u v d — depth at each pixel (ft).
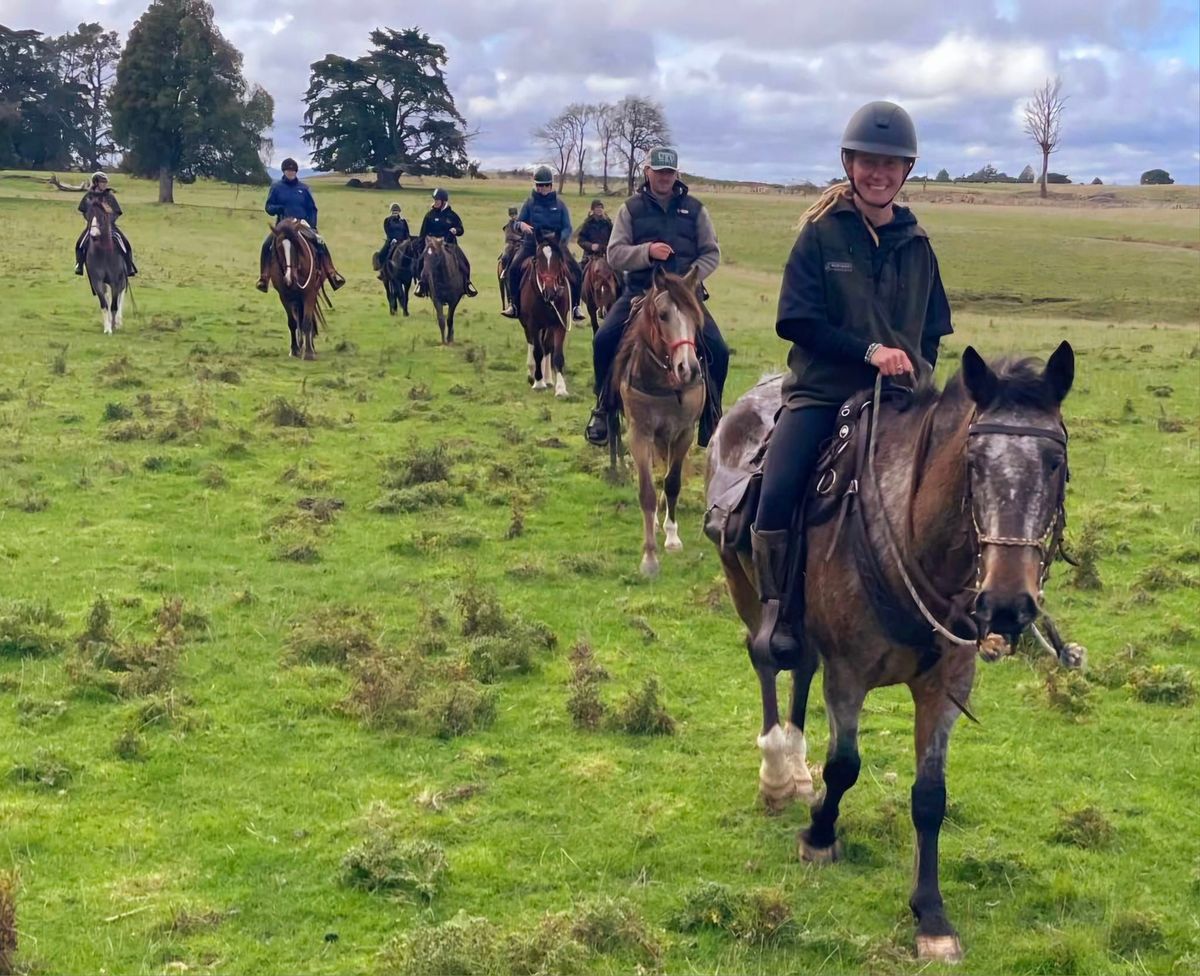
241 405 47.37
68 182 237.04
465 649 24.06
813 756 20.24
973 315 100.07
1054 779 19.49
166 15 209.26
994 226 198.70
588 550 31.53
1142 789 19.21
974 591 13.08
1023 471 12.29
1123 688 23.24
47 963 14.06
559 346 52.85
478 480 37.47
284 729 20.80
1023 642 24.29
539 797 18.66
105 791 18.45
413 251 77.00
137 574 28.19
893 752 20.43
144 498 34.37
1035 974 14.24
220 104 211.61
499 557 30.83
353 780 19.04
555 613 26.96
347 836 17.33
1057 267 134.51
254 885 15.97
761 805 18.29
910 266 15.74
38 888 15.72
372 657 23.18
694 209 31.22
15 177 245.24
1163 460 41.70
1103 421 48.19
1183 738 21.07
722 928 14.98
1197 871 16.35
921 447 13.89
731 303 97.66
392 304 79.87
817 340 15.42
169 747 19.88
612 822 17.85
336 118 273.33
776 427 16.28
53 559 28.91
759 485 16.52
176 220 162.09
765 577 15.87
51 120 306.14
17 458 37.45
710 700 22.61
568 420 47.24
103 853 16.69
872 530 14.29
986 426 12.65
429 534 31.76
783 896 15.40
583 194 295.69
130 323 67.67
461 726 20.90
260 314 76.33
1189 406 51.47
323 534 31.91
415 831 17.43
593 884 16.15
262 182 228.22
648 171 30.86
